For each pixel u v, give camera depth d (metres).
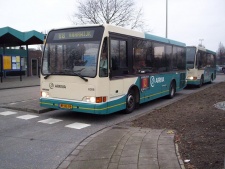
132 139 6.12
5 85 20.17
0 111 9.93
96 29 8.23
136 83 10.05
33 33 25.67
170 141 5.86
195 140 5.82
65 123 8.24
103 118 9.03
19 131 7.27
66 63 8.48
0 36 23.38
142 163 4.66
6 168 4.79
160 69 12.29
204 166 4.40
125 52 9.28
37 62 32.34
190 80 19.67
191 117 8.35
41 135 6.89
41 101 8.95
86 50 8.19
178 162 4.64
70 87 8.34
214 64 26.36
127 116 9.41
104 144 5.87
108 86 8.30
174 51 14.06
